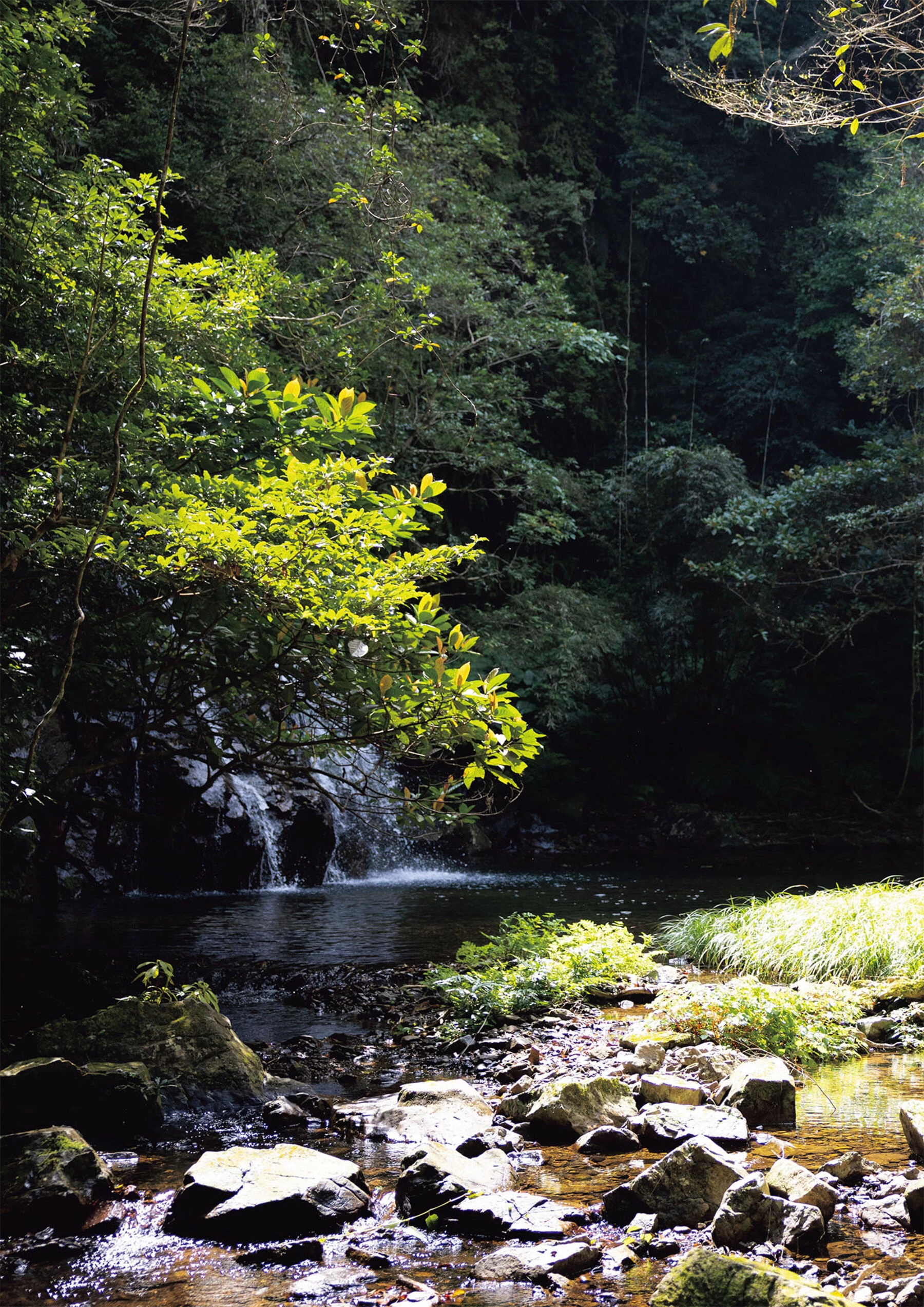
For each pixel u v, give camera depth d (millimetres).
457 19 22547
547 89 25078
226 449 6062
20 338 6418
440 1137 4035
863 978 6883
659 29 26312
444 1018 6156
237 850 12945
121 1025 4812
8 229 6086
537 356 17797
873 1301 2605
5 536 5422
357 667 4980
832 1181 3447
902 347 17156
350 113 14336
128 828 12586
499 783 17438
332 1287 2793
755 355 26047
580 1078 4773
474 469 16406
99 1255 3031
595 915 10227
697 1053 5129
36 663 6203
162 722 5941
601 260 25859
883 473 16984
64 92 6855
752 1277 2506
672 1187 3229
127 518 5324
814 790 19750
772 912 7941
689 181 26219
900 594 19344
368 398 14492
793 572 18047
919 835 17422
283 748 5938
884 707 20953
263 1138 4129
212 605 5020
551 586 18312
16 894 9133
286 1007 6633
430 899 11750
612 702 20094
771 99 6535
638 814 18703
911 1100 4523
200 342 7105
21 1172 3334
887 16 6766
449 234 14961
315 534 4715
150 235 6523
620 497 20016
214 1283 2840
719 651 19875
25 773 5441
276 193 14383
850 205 23109
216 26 13453
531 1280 2830
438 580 5340
